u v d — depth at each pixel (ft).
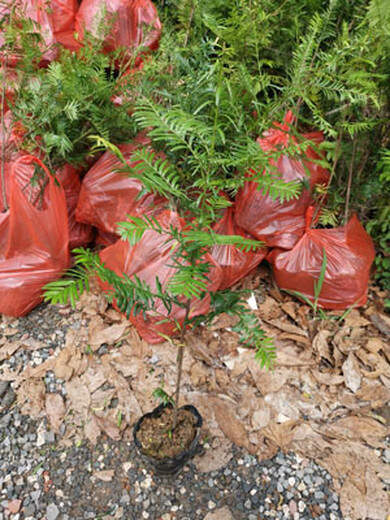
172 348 6.09
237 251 6.61
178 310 5.69
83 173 7.47
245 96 4.27
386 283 7.07
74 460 5.15
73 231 7.23
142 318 5.87
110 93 5.95
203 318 3.91
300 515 4.80
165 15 7.06
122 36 6.97
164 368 5.93
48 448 5.24
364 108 6.21
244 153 3.36
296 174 6.21
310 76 4.41
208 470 5.08
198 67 5.32
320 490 4.97
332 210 6.75
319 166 6.56
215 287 5.78
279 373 5.97
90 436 5.32
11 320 6.46
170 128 3.01
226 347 6.18
